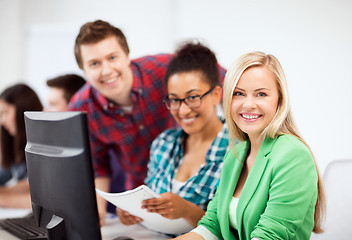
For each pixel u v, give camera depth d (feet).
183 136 5.21
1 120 7.23
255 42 9.69
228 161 4.19
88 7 12.23
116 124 6.33
